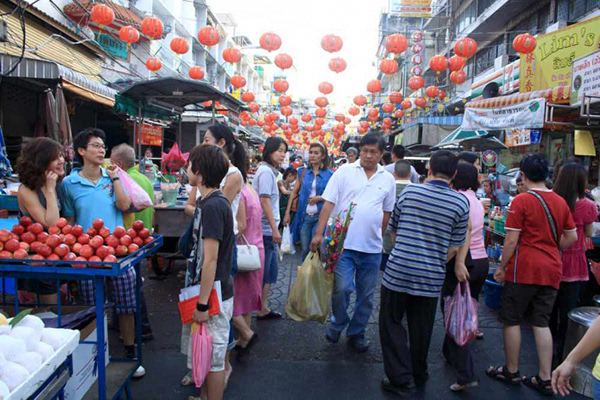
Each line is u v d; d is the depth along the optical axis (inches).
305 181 252.5
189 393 138.1
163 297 227.6
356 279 171.5
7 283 147.9
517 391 146.4
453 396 142.1
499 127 284.0
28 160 133.5
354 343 172.7
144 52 704.4
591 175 332.5
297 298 167.0
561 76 357.7
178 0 983.6
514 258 148.5
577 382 145.8
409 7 1015.0
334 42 416.2
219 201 113.5
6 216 189.0
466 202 138.4
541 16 650.8
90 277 107.6
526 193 149.6
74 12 451.2
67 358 88.6
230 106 406.3
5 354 73.2
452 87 971.9
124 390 131.0
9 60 267.6
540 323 146.8
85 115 471.2
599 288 204.4
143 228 129.0
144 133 547.8
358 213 165.3
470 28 824.9
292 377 150.6
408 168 242.8
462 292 142.6
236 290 159.5
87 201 145.2
